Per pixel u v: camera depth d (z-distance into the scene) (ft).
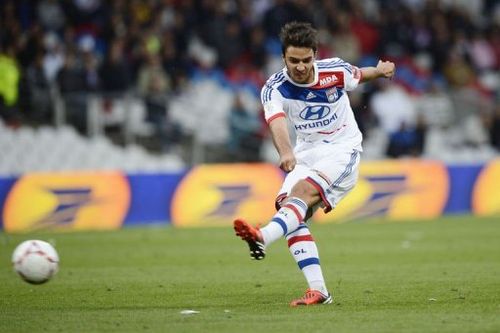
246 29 257.96
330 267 124.26
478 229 183.62
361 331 72.23
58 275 118.01
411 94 278.05
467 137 264.93
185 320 79.41
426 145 256.73
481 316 79.30
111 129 227.20
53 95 221.87
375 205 212.23
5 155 215.92
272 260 135.95
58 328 76.28
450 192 221.25
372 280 109.09
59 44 235.40
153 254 144.97
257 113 245.24
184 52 245.65
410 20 288.30
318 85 86.58
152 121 230.89
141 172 200.75
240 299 94.27
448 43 292.81
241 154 238.27
